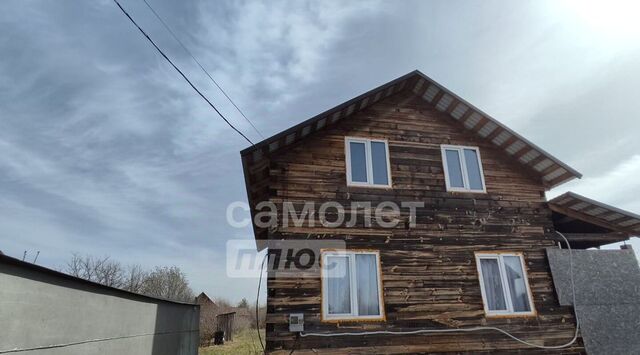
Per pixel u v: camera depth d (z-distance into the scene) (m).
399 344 7.14
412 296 7.55
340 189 8.15
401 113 9.43
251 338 26.73
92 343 5.52
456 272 7.96
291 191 7.91
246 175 8.26
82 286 5.25
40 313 4.28
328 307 7.15
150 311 8.08
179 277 32.47
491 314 7.79
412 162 8.91
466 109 9.24
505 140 9.34
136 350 7.28
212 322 24.91
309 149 8.42
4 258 3.63
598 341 7.96
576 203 8.83
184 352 10.95
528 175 9.50
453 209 8.59
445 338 7.39
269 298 7.01
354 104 8.68
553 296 8.27
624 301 8.40
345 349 6.91
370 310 7.30
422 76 9.16
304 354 6.76
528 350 7.68
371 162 8.67
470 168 9.29
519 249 8.57
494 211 8.80
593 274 8.52
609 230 10.02
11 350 3.79
